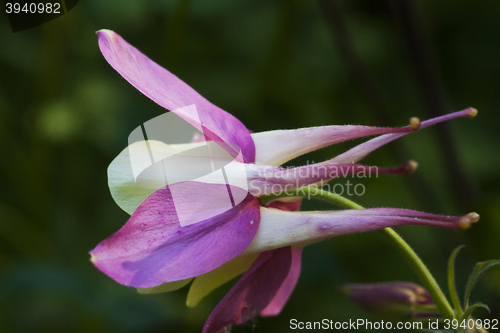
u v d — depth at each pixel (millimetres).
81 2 497
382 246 468
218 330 249
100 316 387
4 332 383
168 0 515
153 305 396
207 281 260
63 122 446
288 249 253
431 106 337
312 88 528
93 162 476
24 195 459
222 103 507
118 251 240
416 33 331
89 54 500
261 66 511
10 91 509
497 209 325
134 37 529
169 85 255
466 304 258
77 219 463
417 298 287
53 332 385
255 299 251
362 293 292
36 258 424
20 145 481
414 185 378
